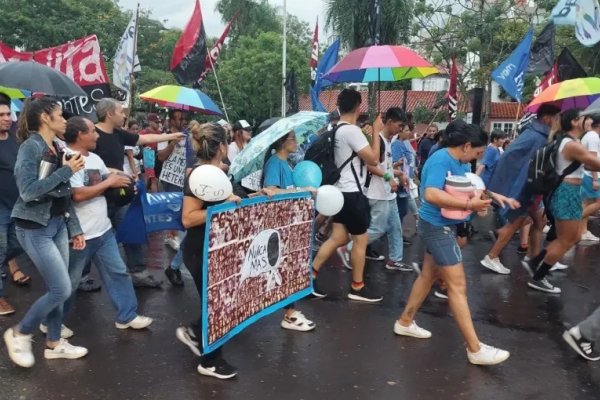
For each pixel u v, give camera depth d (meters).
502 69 9.18
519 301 5.66
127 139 5.38
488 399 3.62
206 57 10.09
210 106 7.42
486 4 22.98
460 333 4.74
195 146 3.75
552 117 5.80
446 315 5.19
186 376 3.84
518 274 6.66
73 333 4.52
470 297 5.77
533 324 5.02
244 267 3.92
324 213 4.80
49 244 3.74
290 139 4.49
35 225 3.67
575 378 3.94
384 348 4.39
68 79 4.80
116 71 9.09
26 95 7.04
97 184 4.11
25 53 8.11
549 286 5.94
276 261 4.32
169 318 4.95
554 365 4.15
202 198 3.49
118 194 4.48
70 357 4.05
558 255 5.73
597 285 6.25
